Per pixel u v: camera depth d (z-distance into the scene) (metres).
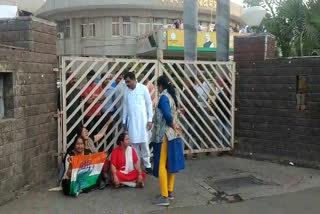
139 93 5.51
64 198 4.73
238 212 4.38
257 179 5.68
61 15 29.59
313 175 5.92
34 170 5.08
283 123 6.63
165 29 21.33
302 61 6.36
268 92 6.76
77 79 5.86
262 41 6.79
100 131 5.83
